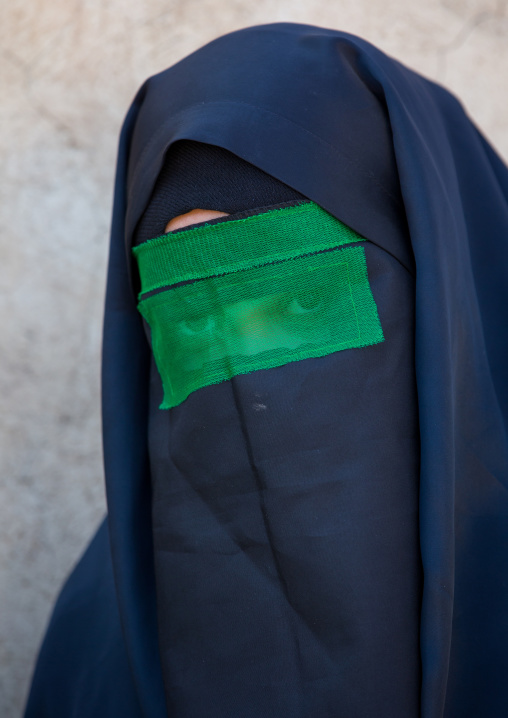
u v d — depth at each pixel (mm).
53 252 1613
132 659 999
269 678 854
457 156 1063
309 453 840
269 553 855
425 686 828
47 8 1571
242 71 879
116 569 1038
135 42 1575
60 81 1585
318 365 841
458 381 954
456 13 1638
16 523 1662
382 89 879
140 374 1122
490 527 969
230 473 868
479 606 955
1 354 1622
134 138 1024
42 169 1599
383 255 865
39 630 1688
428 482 837
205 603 885
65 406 1651
